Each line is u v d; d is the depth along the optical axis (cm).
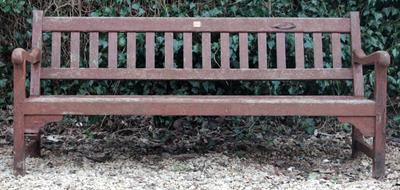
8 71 462
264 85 442
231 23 380
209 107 326
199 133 456
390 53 441
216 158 380
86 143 433
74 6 448
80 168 354
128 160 380
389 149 412
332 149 417
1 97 465
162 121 459
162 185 317
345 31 379
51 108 323
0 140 431
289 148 420
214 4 441
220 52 407
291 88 443
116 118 461
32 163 362
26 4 448
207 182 324
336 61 377
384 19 443
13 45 457
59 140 438
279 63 379
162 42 429
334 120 459
